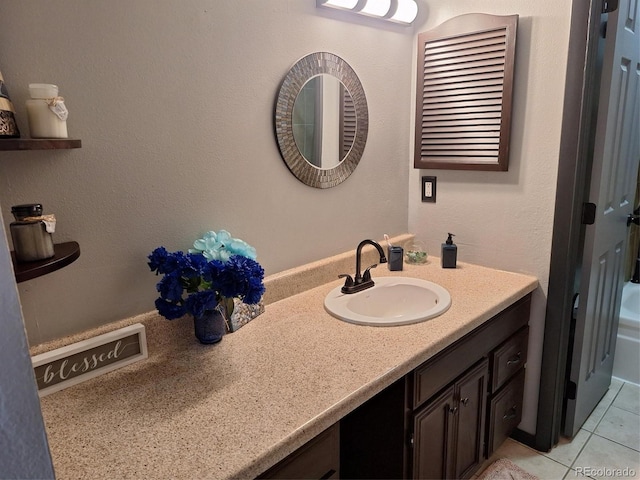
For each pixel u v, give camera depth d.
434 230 2.12
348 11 1.68
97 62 1.10
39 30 1.00
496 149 1.83
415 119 2.04
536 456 1.93
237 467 0.81
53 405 1.01
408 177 2.14
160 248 1.21
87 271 1.15
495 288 1.71
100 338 1.13
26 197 1.03
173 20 1.22
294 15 1.52
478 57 1.80
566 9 1.61
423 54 1.95
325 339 1.31
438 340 1.30
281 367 1.16
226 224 1.44
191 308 1.18
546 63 1.68
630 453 1.93
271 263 1.61
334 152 1.75
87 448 0.86
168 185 1.28
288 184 1.61
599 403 2.30
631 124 1.97
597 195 1.73
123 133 1.17
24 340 0.38
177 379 1.11
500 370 1.72
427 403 1.38
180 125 1.28
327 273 1.78
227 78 1.37
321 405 0.99
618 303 2.32
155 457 0.84
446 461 1.52
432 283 1.74
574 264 1.79
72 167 1.09
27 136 1.01
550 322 1.84
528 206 1.82
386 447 1.39
